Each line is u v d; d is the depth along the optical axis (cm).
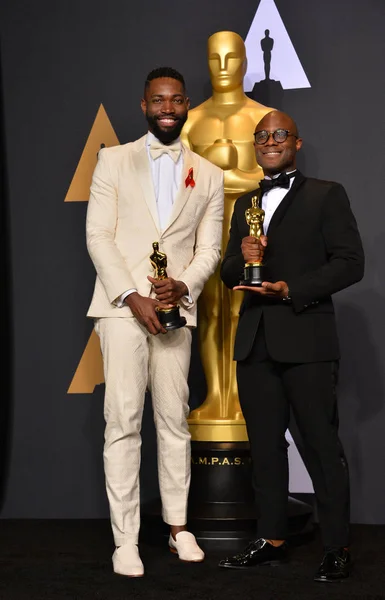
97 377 390
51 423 392
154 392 297
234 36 354
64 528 361
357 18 381
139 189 297
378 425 372
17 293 396
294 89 384
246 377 286
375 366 373
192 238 305
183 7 393
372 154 378
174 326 280
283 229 282
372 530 352
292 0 385
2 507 392
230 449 332
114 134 395
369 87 379
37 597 246
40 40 399
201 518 319
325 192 281
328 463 271
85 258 394
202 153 349
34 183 397
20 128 398
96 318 297
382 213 375
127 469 286
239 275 293
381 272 375
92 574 275
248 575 271
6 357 395
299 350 272
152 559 295
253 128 350
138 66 394
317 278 271
